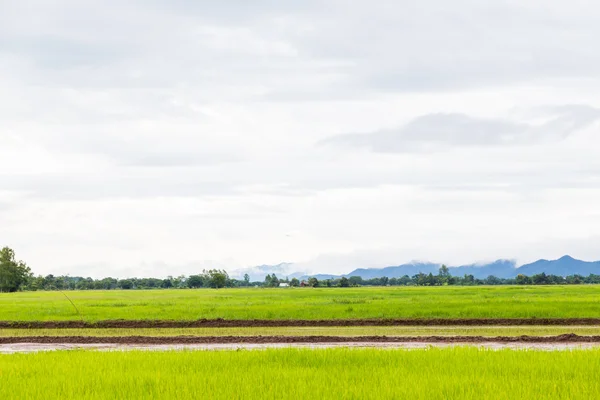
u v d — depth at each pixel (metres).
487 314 35.38
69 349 23.38
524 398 12.91
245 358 18.30
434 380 14.70
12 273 153.38
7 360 18.23
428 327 31.53
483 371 16.02
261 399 13.05
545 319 33.16
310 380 15.00
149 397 13.27
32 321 34.53
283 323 33.19
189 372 15.99
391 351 19.42
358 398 13.10
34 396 13.50
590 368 16.06
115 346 24.88
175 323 33.59
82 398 13.24
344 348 20.27
